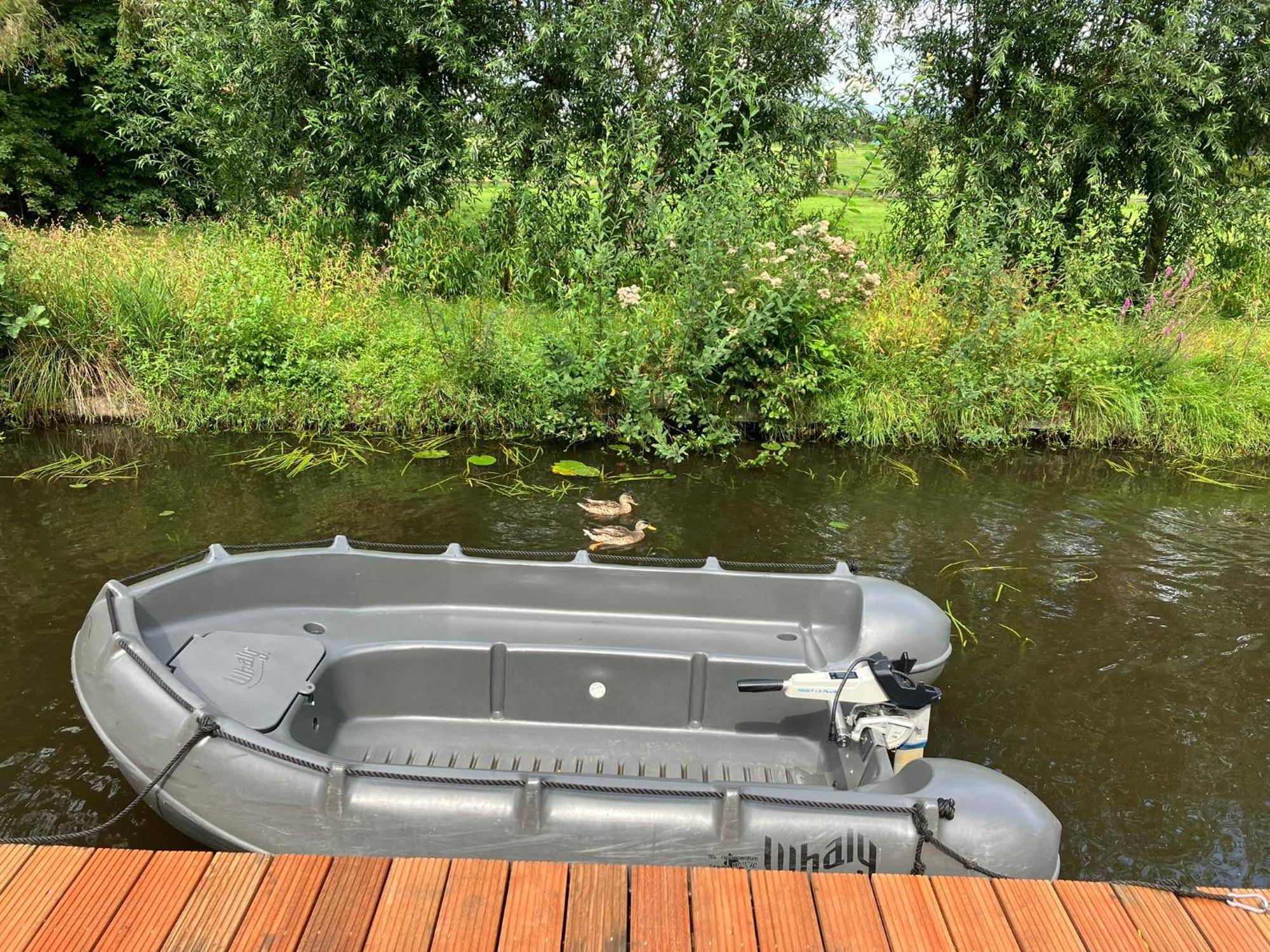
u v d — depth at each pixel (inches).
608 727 151.3
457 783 108.3
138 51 592.7
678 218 350.3
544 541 238.5
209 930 87.7
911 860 104.8
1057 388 345.7
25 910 89.0
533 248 412.5
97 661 124.0
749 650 153.5
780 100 412.2
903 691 123.5
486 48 418.0
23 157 587.8
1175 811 147.6
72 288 332.2
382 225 414.6
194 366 321.1
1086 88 409.1
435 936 87.6
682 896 93.8
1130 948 90.1
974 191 412.5
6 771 143.3
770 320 310.7
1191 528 266.2
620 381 318.0
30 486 267.3
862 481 297.9
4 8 562.6
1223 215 425.4
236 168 442.3
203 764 111.7
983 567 234.7
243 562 153.3
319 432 318.7
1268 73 398.3
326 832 108.4
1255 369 356.8
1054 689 180.4
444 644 149.9
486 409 321.7
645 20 395.2
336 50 385.1
